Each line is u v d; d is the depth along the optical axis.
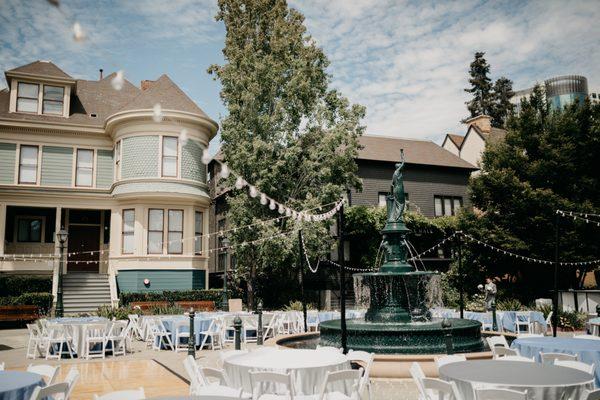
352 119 26.78
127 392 4.91
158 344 15.12
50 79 27.53
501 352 8.23
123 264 25.22
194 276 25.95
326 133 26.44
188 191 25.97
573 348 7.73
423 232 32.12
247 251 25.70
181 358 12.91
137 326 17.55
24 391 5.34
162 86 27.53
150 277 25.03
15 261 25.34
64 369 11.26
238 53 26.77
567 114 27.31
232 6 28.70
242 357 7.34
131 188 25.41
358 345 10.99
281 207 15.20
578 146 26.70
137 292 24.28
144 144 25.75
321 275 29.88
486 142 30.48
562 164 25.88
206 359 12.70
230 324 16.78
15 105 26.89
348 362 7.27
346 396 6.57
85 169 27.70
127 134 26.08
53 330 13.07
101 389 9.22
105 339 13.19
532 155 28.00
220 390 5.28
